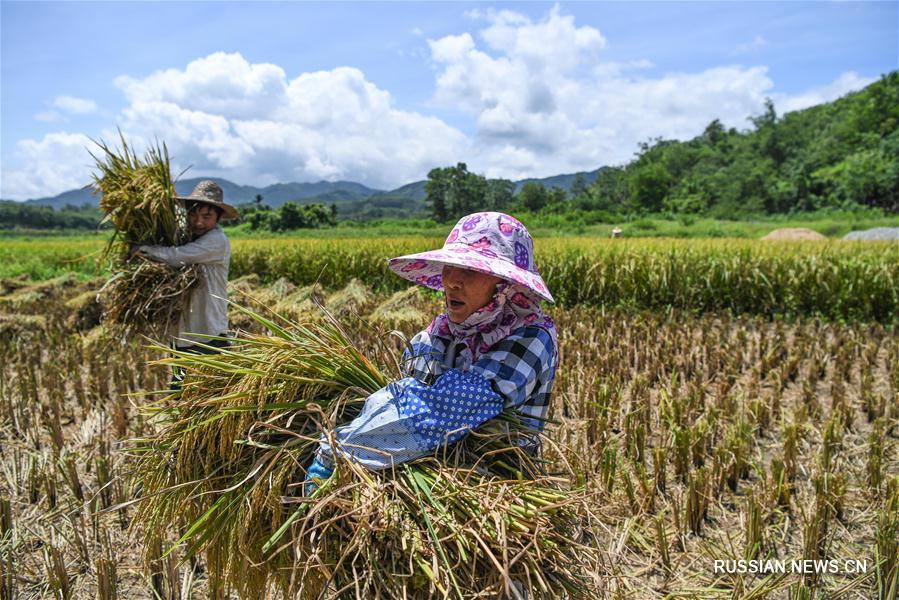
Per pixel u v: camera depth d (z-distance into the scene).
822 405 5.56
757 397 5.49
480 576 1.52
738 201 66.75
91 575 3.10
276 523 1.64
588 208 93.06
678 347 7.46
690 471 4.19
